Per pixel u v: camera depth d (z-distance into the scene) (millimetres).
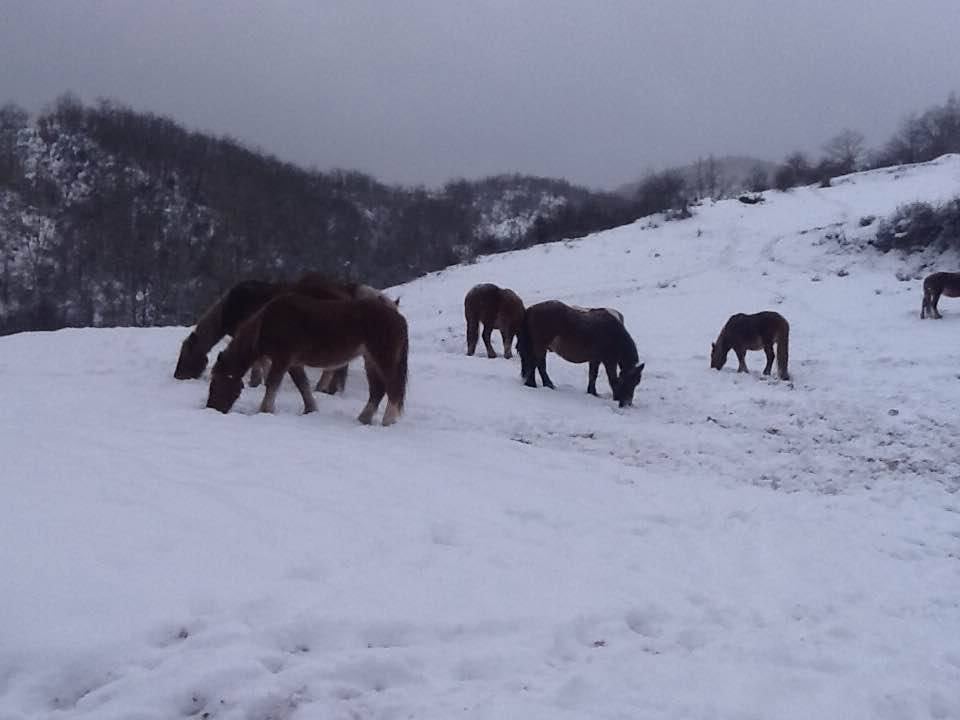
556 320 14062
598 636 5016
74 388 11031
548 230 59719
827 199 47875
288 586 4844
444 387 13594
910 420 13461
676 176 78938
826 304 27953
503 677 4402
